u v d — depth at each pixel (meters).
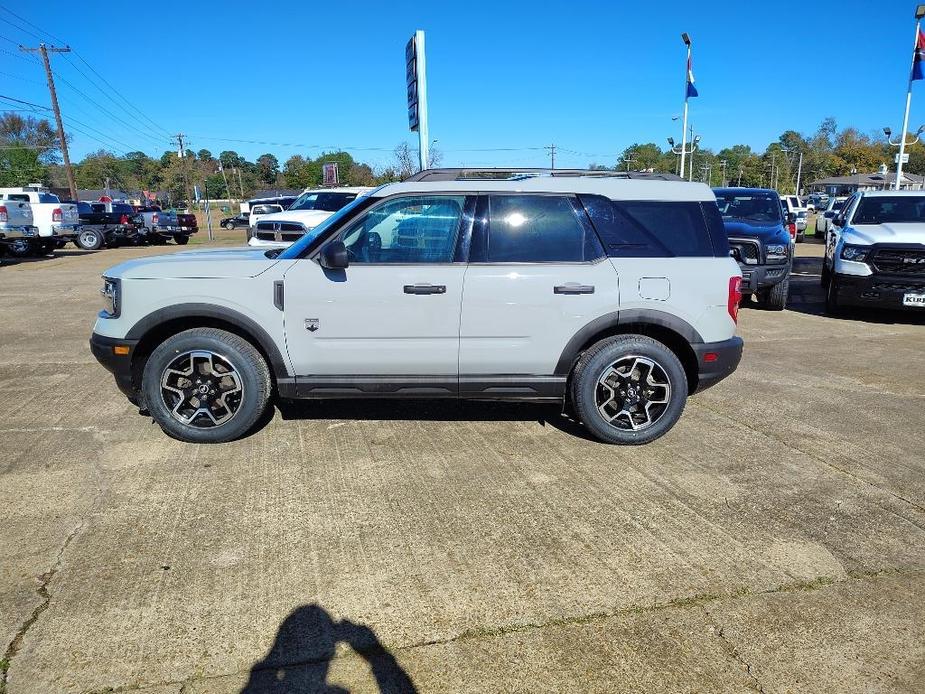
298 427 5.03
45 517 3.63
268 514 3.70
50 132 83.12
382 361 4.49
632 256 4.55
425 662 2.58
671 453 4.64
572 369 4.69
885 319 10.09
